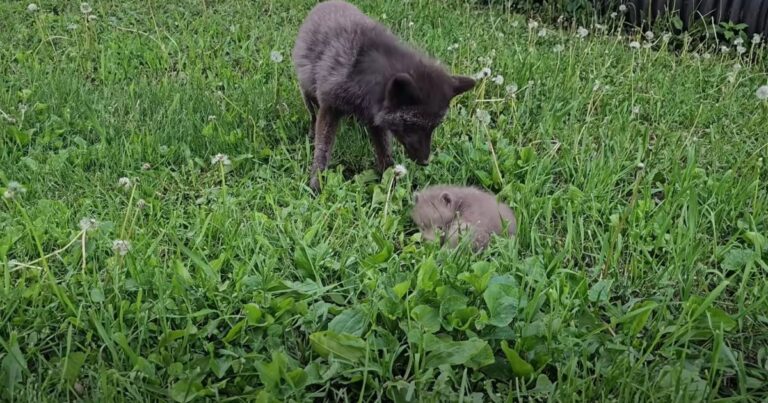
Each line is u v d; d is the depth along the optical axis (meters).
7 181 1.39
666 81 2.06
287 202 1.45
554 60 2.16
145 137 1.62
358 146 1.68
